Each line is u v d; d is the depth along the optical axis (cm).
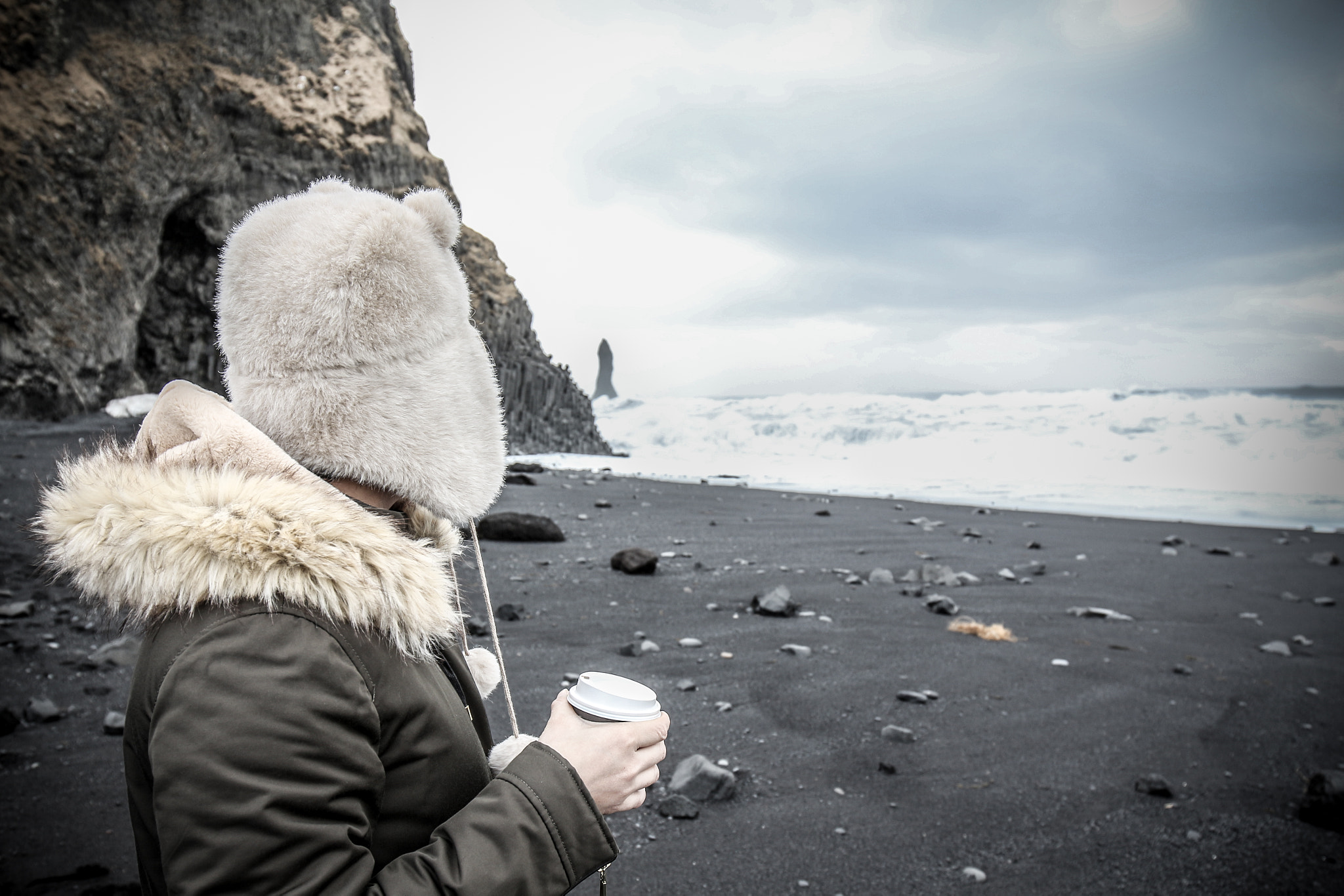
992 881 259
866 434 2553
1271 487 1570
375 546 92
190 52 1528
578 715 106
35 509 675
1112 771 341
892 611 583
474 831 86
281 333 96
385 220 99
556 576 650
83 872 240
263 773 77
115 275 1369
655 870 260
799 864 265
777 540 866
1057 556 826
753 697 409
